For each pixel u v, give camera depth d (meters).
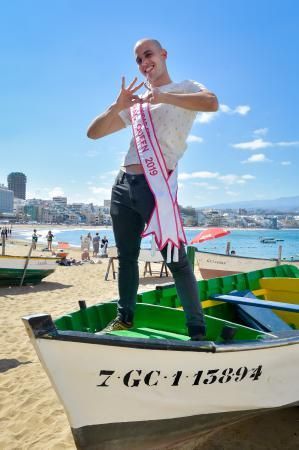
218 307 5.22
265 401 3.49
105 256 28.84
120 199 3.42
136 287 3.59
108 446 2.97
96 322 4.06
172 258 3.08
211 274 13.50
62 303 10.96
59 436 4.10
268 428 4.13
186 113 3.25
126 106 3.19
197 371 2.97
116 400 2.82
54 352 2.49
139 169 3.30
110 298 11.84
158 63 3.34
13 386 5.36
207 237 11.77
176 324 3.90
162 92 3.00
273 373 3.42
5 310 9.95
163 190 3.07
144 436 3.06
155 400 2.95
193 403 3.11
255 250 44.91
